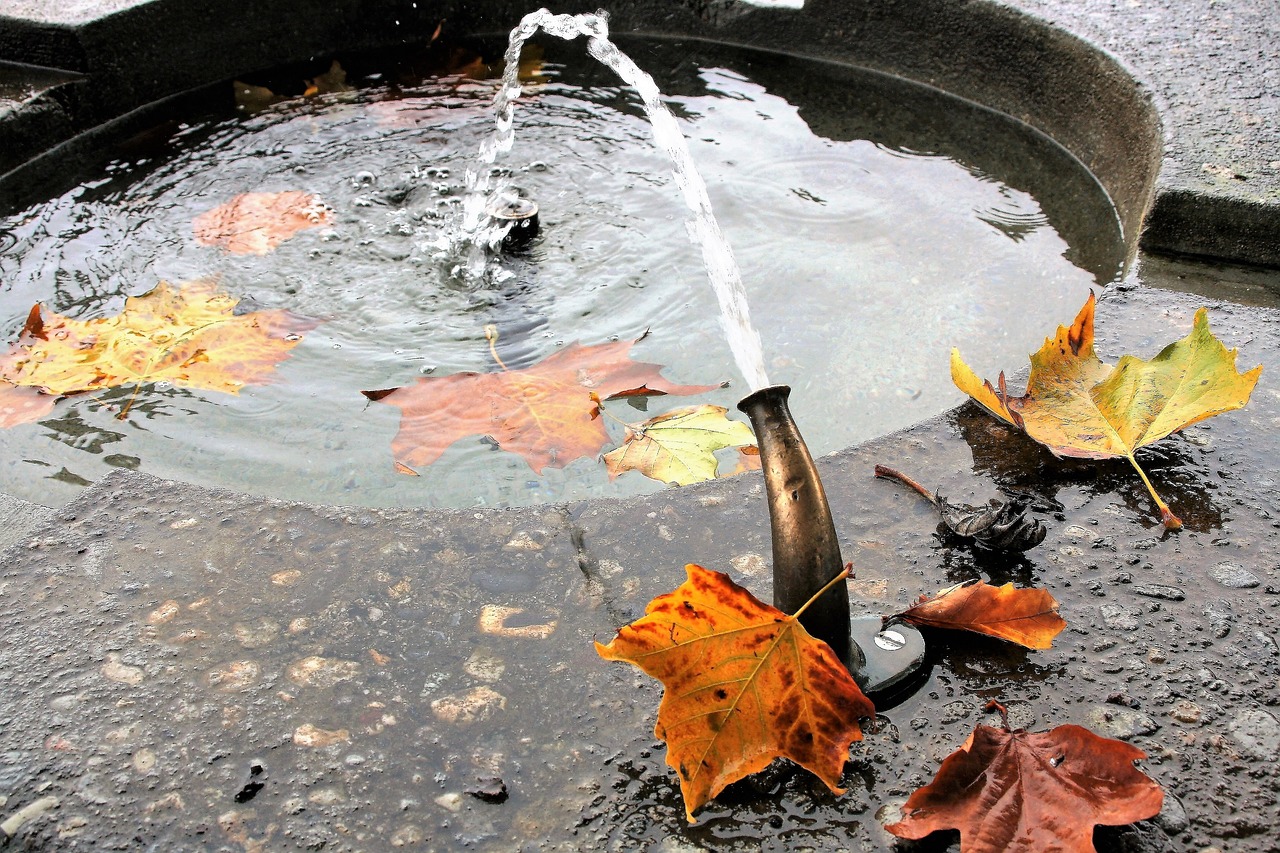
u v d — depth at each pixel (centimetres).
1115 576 106
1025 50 195
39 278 156
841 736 93
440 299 151
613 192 178
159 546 110
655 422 131
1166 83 167
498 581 107
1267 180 145
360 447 130
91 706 99
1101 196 175
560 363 141
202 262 160
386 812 94
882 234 164
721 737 92
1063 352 119
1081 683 100
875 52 222
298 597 106
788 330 144
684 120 203
